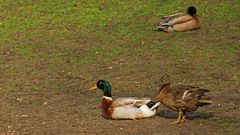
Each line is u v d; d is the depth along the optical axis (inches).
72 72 678.5
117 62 717.9
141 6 1002.1
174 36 833.5
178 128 474.9
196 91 477.1
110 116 500.7
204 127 477.7
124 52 759.7
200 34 840.3
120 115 497.7
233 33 839.1
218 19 919.7
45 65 709.9
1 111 537.0
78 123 495.5
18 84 632.4
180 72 668.1
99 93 599.8
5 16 963.3
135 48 776.9
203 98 479.5
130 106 498.6
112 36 838.5
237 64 698.2
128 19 932.0
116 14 961.5
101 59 731.4
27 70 687.7
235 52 746.8
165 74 660.7
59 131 474.9
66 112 530.0
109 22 917.2
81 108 542.0
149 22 911.7
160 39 818.8
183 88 480.1
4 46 801.6
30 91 605.9
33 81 644.7
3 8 1007.0
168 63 705.6
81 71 682.2
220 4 997.8
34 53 765.9
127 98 510.6
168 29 853.8
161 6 1001.5
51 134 468.8
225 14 944.3
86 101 567.8
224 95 576.4
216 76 649.6
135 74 664.4
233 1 1011.3
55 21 932.0
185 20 855.1
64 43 811.4
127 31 861.8
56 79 652.1
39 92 602.9
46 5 1015.0
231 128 474.3
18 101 569.9
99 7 999.6
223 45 779.4
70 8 996.6
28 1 1040.2
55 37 844.6
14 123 500.4
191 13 874.8
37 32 873.5
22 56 752.3
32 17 956.0
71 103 560.7
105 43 805.2
